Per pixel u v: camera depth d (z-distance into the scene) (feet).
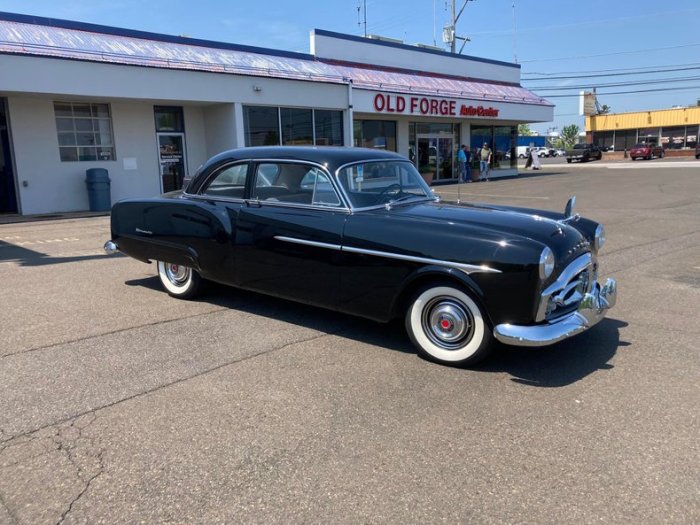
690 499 8.57
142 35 53.06
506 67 95.50
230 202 17.47
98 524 8.10
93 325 16.74
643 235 32.40
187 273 19.16
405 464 9.57
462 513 8.30
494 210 15.66
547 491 8.81
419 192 17.34
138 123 52.44
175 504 8.54
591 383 12.72
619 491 8.79
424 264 13.39
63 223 40.86
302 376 13.15
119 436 10.47
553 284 12.73
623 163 135.64
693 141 181.98
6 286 21.43
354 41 71.67
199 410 11.47
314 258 15.29
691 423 10.86
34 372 13.26
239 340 15.52
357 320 17.31
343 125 64.08
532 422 10.96
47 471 9.37
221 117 55.11
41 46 43.29
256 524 8.09
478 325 13.12
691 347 14.89
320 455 9.84
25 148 46.11
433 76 82.12
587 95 202.90
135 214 19.94
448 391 12.36
